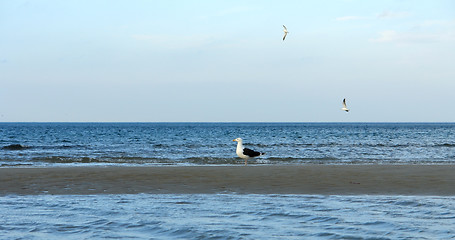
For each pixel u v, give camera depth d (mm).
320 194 12406
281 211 9867
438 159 27359
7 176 16062
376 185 14055
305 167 19672
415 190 13062
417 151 34719
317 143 48406
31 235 7930
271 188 13523
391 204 10789
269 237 7707
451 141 53875
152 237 7781
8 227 8469
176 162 24688
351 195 12211
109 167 19781
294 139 61531
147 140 57188
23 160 25141
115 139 60562
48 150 35875
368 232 7992
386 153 32688
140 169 18641
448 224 8594
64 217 9336
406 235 7781
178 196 12109
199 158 26609
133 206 10562
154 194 12492
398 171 17781
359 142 51250
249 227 8406
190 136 73625
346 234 7871
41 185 14125
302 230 8164
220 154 31859
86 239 7664
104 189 13375
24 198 11805
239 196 12109
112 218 9219
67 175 16453
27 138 63906
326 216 9352
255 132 101250
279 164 23391
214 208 10273
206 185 14164
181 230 8211
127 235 7918
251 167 19625
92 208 10312
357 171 17859
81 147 40625
